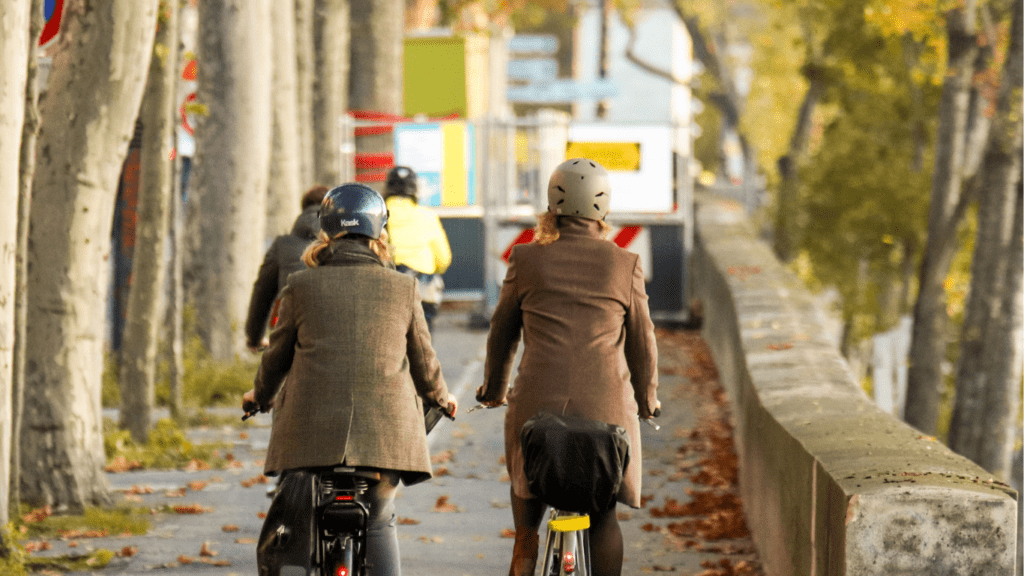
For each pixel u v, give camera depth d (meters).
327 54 74.44
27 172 27.12
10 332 25.59
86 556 27.42
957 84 85.19
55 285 30.88
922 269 88.38
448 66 123.94
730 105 186.00
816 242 143.00
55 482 30.92
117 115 31.03
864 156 136.62
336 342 17.52
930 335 87.75
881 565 15.55
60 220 30.77
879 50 106.94
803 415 24.14
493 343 19.38
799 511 20.70
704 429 44.72
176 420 43.75
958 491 15.48
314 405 17.25
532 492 17.44
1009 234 71.50
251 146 54.09
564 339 18.31
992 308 71.50
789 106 179.25
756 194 179.12
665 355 62.91
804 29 128.50
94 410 31.75
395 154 75.44
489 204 72.38
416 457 17.36
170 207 43.00
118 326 48.88
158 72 39.56
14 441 27.80
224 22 53.62
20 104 25.38
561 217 19.14
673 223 71.25
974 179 85.19
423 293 35.03
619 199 71.19
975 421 71.69
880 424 22.25
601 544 18.42
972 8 81.44
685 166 71.12
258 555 16.98
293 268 25.44
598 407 18.00
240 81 53.69
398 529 31.50
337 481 17.14
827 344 33.97
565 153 71.69
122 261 48.53
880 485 15.97
